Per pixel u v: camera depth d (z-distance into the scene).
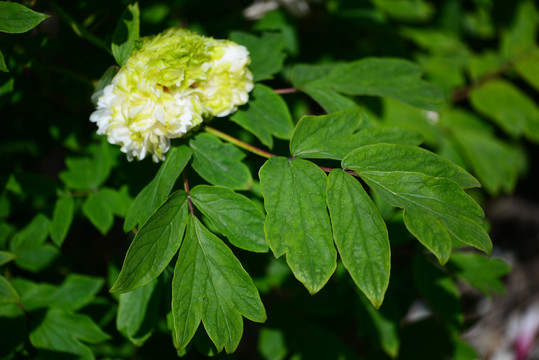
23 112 1.25
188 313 1.02
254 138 1.18
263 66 1.17
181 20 1.35
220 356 1.12
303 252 1.02
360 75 1.18
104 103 1.07
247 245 1.05
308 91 1.16
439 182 1.03
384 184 1.04
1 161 1.25
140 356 1.25
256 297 1.04
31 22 1.07
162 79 1.05
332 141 1.08
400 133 1.09
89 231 1.37
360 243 1.01
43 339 1.17
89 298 1.20
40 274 1.27
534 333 2.12
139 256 1.02
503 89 1.56
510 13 1.71
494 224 2.35
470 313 2.14
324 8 1.55
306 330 1.28
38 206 1.25
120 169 1.18
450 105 1.59
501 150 1.58
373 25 1.52
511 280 2.21
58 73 1.24
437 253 1.01
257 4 1.39
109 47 1.11
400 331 1.36
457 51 1.68
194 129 1.09
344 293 1.28
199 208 1.06
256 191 1.15
